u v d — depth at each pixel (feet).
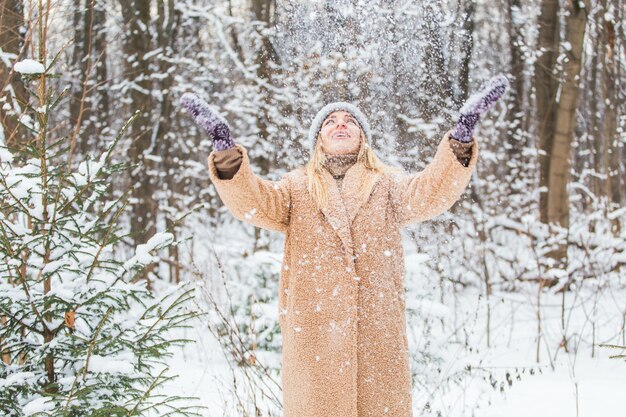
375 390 7.27
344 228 7.41
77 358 8.01
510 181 34.45
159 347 7.90
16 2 16.47
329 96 17.19
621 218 32.53
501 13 34.47
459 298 24.32
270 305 17.06
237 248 22.18
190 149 37.35
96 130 34.01
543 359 17.25
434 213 7.41
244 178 6.95
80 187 8.26
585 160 45.32
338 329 7.25
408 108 18.58
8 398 7.56
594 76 41.09
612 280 25.04
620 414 12.22
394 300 7.47
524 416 12.33
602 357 17.07
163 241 8.32
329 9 11.55
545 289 25.00
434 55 13.10
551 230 27.68
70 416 7.59
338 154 7.88
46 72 8.05
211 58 34.19
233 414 11.80
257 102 30.78
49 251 8.09
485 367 15.88
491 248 27.12
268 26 30.83
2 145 8.44
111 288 8.00
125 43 33.65
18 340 8.22
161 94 33.71
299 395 7.34
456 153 6.98
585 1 28.32
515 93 36.17
